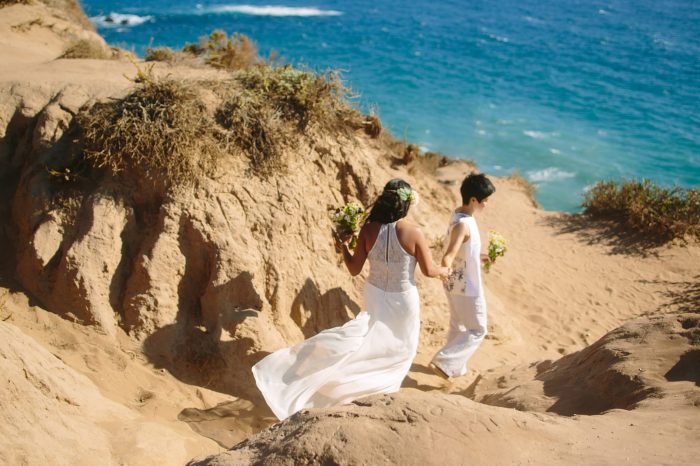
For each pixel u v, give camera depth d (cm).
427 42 4803
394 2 6519
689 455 299
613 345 475
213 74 771
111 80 709
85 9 5019
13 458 338
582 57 4503
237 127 651
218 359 566
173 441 435
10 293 571
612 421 366
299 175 672
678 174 2516
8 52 1023
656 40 5069
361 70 3928
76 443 380
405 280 515
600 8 6481
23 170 641
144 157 600
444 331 713
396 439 312
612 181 1459
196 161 614
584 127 3058
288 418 368
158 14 5100
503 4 6619
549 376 511
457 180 1589
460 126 3005
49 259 579
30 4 1429
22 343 432
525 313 966
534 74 4028
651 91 3712
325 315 646
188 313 586
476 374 675
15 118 668
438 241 796
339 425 323
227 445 479
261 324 587
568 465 295
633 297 1063
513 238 1280
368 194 723
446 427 320
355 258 530
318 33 4912
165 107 620
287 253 636
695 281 1123
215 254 596
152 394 517
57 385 419
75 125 642
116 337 559
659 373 429
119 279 582
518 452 315
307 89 706
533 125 3058
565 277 1116
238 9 5612
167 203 597
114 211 593
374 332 512
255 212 628
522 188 1695
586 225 1366
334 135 725
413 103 3328
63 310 563
